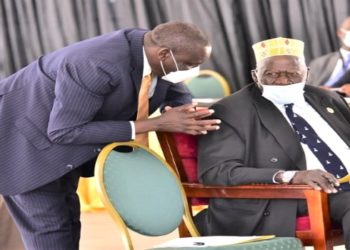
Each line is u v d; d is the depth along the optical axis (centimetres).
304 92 584
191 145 561
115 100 504
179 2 1090
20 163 504
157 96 538
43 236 516
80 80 487
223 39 1094
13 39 1104
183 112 514
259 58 564
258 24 1082
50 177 502
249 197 529
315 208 509
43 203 514
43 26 1103
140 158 514
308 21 1075
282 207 529
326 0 1070
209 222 550
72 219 540
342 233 539
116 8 1091
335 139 566
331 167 548
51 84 504
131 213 486
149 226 493
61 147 501
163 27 498
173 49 493
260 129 552
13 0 1099
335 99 596
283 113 564
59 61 501
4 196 523
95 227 824
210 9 1087
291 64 557
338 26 1069
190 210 558
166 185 518
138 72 505
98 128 494
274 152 544
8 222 798
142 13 1087
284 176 515
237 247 452
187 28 498
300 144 550
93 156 507
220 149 544
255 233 534
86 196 881
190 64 499
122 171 495
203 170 541
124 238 476
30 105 507
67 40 1103
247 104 561
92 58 490
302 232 521
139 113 512
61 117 488
